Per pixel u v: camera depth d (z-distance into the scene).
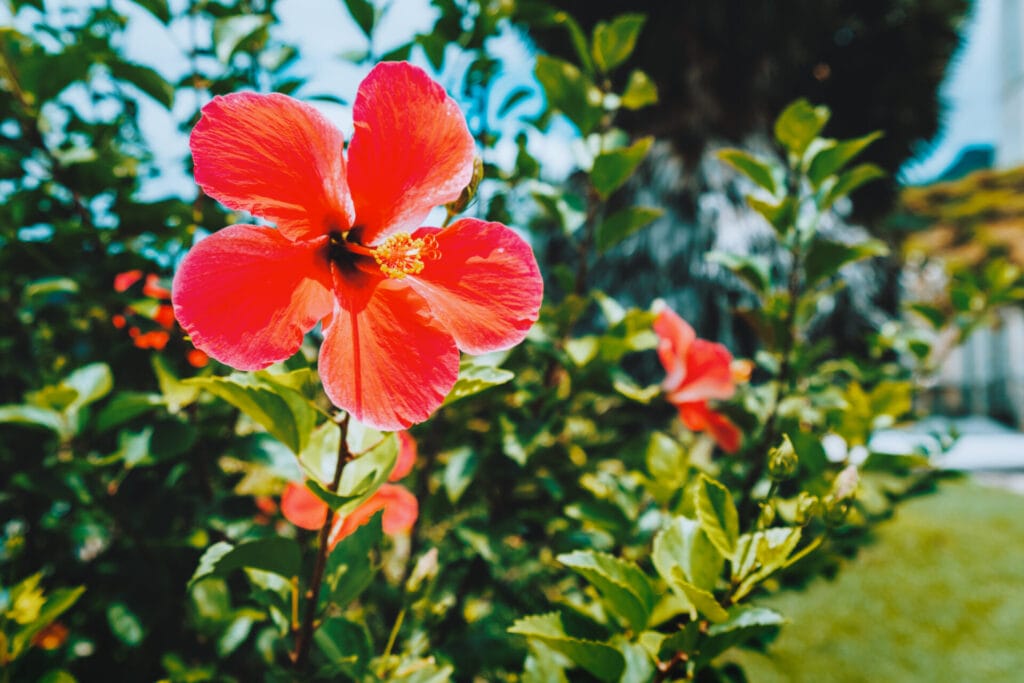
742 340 1.58
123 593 0.41
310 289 0.26
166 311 0.48
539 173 0.48
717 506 0.31
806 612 1.10
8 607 0.34
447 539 0.46
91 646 0.42
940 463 0.53
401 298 0.27
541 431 0.41
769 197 0.51
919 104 2.18
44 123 0.49
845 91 2.15
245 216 0.48
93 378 0.41
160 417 0.41
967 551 1.37
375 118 0.26
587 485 0.44
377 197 0.27
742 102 1.93
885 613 1.09
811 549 0.30
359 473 0.30
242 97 0.24
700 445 0.54
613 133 0.49
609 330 0.44
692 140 1.83
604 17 1.87
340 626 0.33
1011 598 1.14
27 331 0.52
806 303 0.50
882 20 2.06
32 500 0.46
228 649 0.39
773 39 1.88
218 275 0.24
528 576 0.46
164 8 0.45
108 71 0.48
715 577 0.32
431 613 0.36
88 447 0.47
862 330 1.59
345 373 0.26
